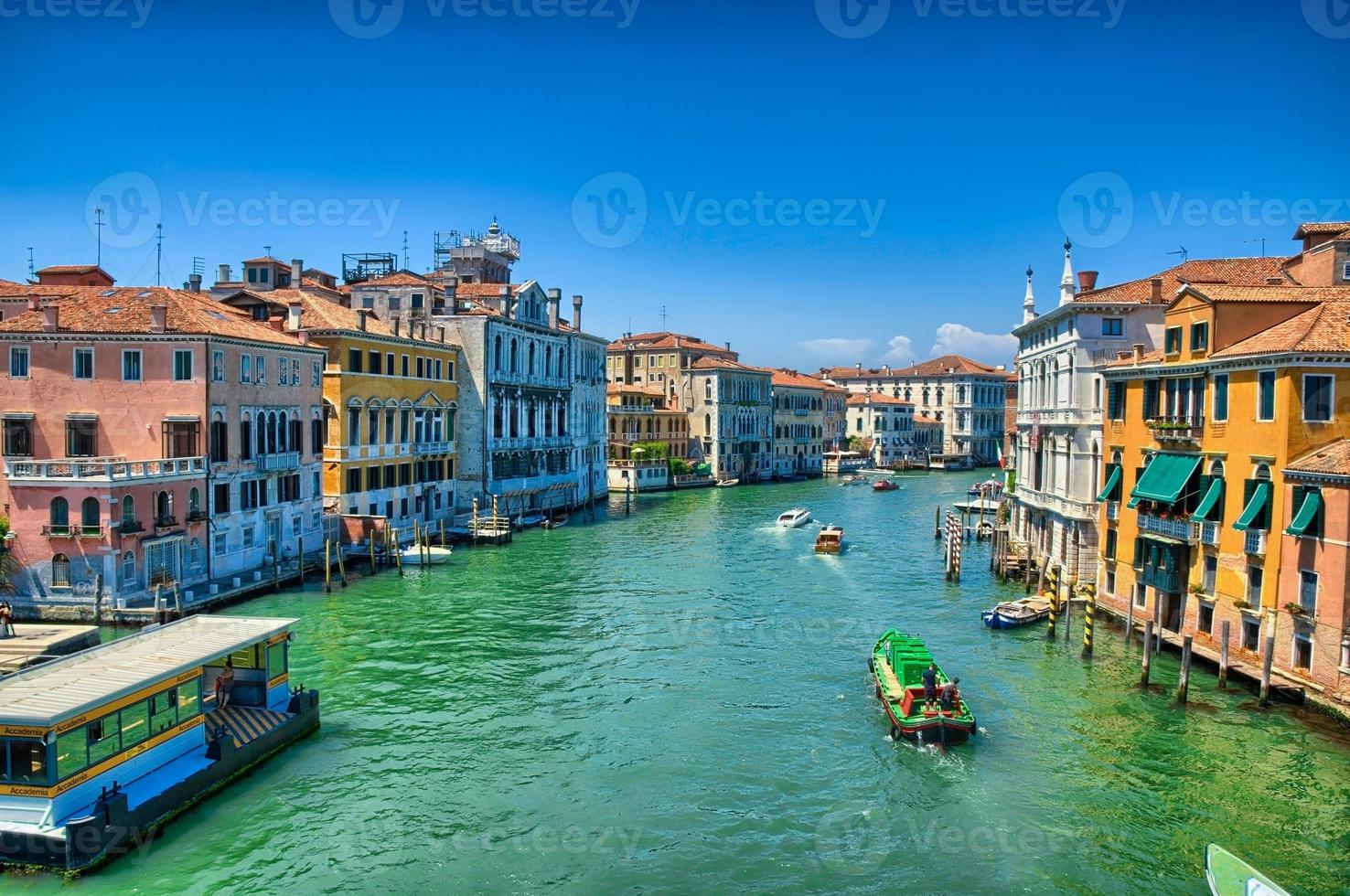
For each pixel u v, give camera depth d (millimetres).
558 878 17031
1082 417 36812
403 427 53719
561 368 74562
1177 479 28672
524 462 66812
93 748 17734
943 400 148125
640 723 24469
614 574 45219
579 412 78438
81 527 32656
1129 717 24234
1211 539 27312
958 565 43688
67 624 32031
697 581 43750
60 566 32875
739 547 54750
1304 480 23625
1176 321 30031
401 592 40219
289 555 43031
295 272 57062
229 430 38219
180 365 36531
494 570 46094
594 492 82062
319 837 18297
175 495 35469
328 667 29000
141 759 18969
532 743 23094
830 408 131125
